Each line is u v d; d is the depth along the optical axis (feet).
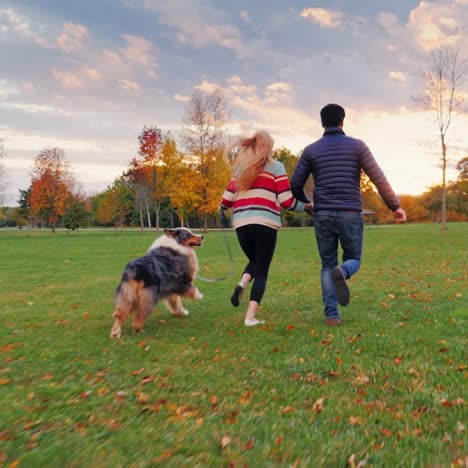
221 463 6.63
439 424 7.81
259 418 8.24
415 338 13.79
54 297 25.96
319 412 8.49
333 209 15.37
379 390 9.62
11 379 10.90
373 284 27.58
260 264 16.35
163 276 16.93
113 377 10.91
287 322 17.15
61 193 160.97
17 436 7.58
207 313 19.95
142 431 7.70
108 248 70.54
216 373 11.04
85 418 8.40
